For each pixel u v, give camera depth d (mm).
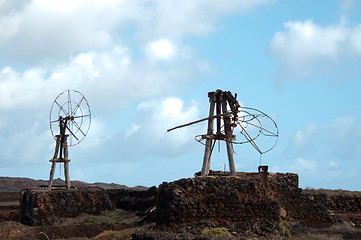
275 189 35969
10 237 33000
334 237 28016
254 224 30000
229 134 36406
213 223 29375
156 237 26672
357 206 41406
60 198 47594
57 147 51281
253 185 31609
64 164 51781
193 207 29906
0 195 74812
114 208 50281
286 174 38688
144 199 48812
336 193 41719
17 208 57500
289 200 37062
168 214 29625
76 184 123562
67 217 46781
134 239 28516
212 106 36812
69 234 36000
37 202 46000
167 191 30953
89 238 33844
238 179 31812
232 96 36906
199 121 36625
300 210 37094
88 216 46375
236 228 29531
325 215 37281
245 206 30797
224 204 30500
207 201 30391
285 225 32250
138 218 43094
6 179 124875
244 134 35656
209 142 36250
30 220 45938
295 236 29516
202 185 30906
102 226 38812
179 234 27172
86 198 49250
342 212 40344
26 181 123875
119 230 36375
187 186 30672
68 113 51656
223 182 31312
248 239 25281
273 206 31344
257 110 35500
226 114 36094
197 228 28734
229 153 36438
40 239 34188
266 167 34625
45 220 45031
